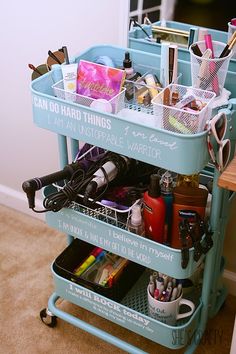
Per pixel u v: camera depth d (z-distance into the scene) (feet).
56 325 5.29
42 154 6.27
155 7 4.22
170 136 3.25
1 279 5.84
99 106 3.68
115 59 4.40
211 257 4.26
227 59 3.66
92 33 4.91
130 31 4.53
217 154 3.51
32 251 6.28
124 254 4.14
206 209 4.16
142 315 4.36
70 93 3.83
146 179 4.46
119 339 4.84
